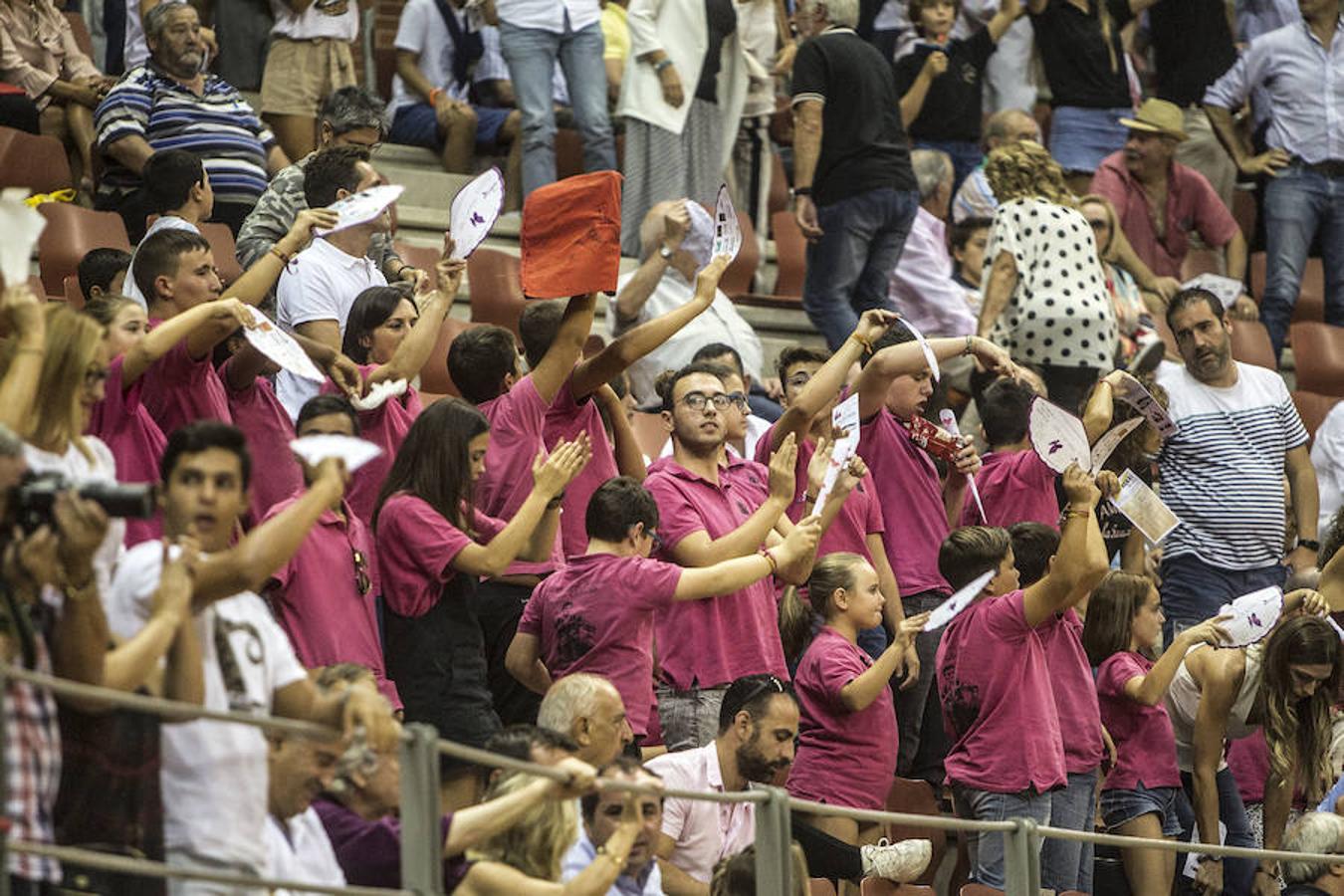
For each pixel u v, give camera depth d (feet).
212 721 44.75
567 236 72.74
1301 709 84.84
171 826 44.34
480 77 123.44
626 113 115.55
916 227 116.37
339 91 89.40
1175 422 101.86
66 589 42.14
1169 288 122.01
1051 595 73.97
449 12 122.83
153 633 44.09
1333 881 78.23
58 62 109.91
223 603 48.19
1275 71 131.34
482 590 71.77
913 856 66.13
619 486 68.85
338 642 61.46
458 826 50.31
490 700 64.90
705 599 71.87
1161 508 82.33
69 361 47.98
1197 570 100.94
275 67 115.85
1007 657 74.64
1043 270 102.32
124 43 119.14
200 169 84.23
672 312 74.74
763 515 71.61
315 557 61.77
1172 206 126.52
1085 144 131.64
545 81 114.73
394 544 63.87
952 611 66.85
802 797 72.79
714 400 74.95
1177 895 79.46
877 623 74.90
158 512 60.34
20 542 41.78
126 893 42.57
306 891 45.88
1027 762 73.97
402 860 48.19
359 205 67.26
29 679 40.01
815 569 74.79
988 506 87.76
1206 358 102.42
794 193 109.29
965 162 129.08
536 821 52.75
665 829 63.87
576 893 52.54
